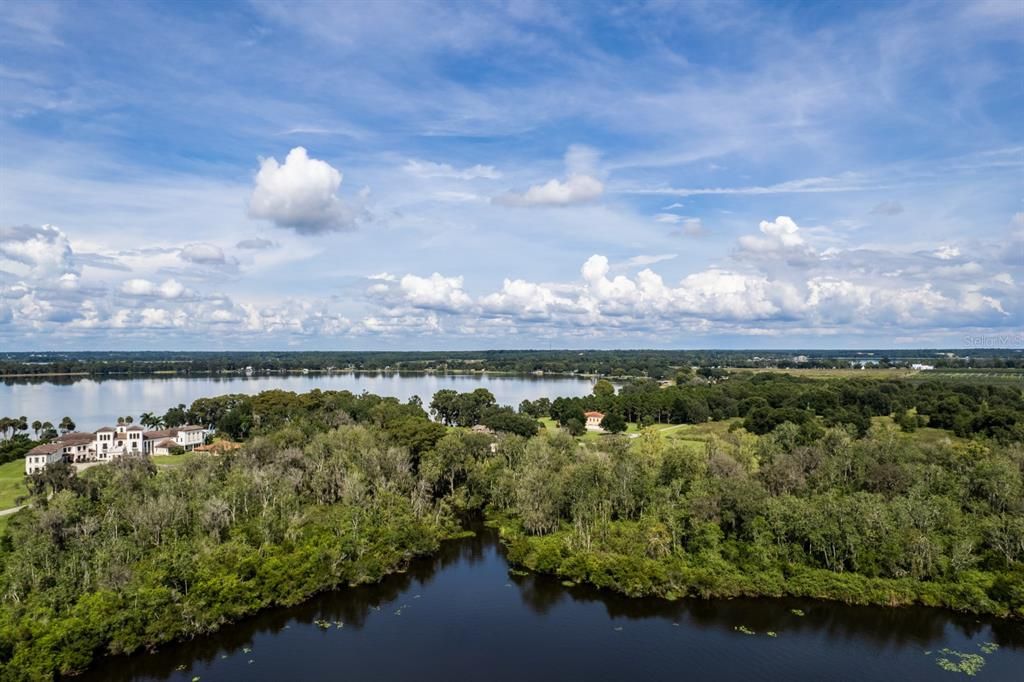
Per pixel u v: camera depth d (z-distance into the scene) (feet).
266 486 459.32
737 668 288.10
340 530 400.47
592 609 347.15
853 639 312.29
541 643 309.42
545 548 399.85
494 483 530.68
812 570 359.87
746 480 434.30
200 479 469.16
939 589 342.44
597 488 455.22
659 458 546.67
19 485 544.21
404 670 284.61
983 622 326.24
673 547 389.80
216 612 314.14
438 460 539.70
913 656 297.12
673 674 282.56
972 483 456.04
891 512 389.19
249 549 365.61
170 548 361.51
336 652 299.58
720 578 356.38
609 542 401.29
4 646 264.93
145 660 290.15
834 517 380.17
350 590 369.50
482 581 385.91
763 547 374.02
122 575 317.63
